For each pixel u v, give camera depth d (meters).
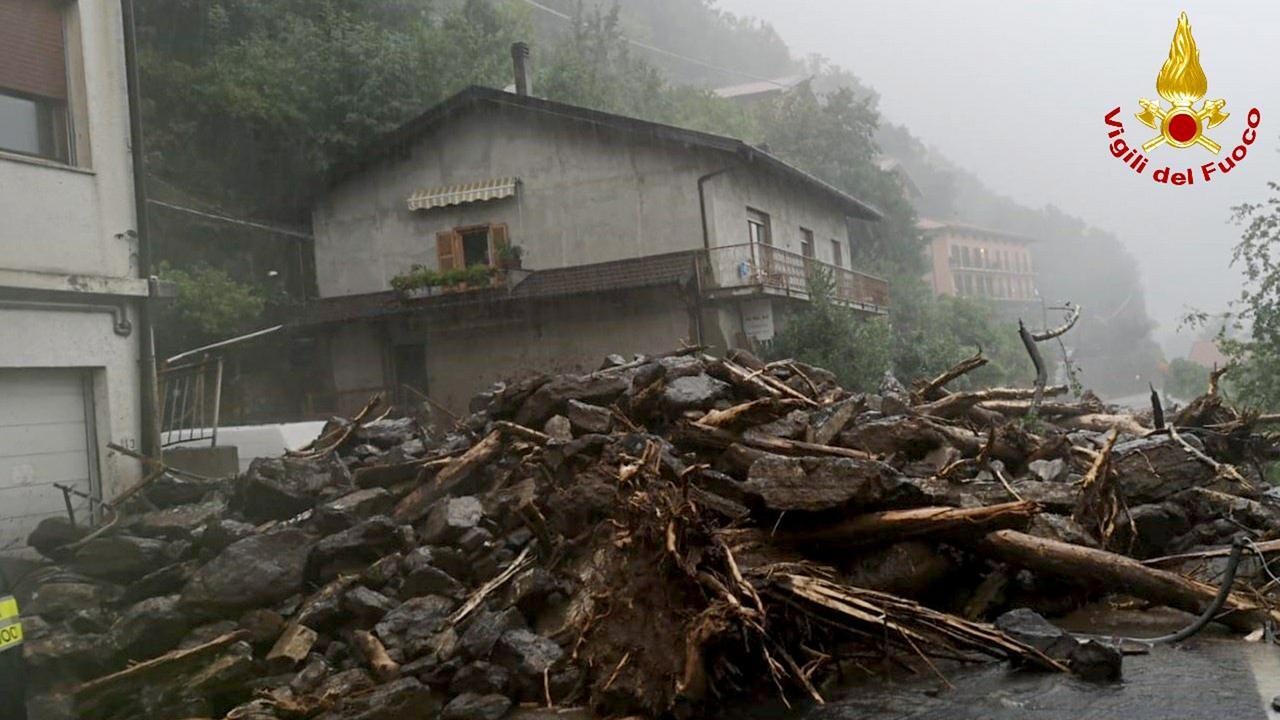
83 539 8.01
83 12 9.91
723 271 22.14
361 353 24.56
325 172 25.22
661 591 5.77
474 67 31.83
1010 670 5.86
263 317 23.48
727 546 6.04
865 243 42.84
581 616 6.41
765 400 8.01
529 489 7.83
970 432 9.47
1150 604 7.04
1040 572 6.77
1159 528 7.78
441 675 6.02
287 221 26.55
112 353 9.94
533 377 9.30
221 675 6.00
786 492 6.52
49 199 9.36
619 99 40.06
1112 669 5.54
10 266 8.94
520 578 6.73
